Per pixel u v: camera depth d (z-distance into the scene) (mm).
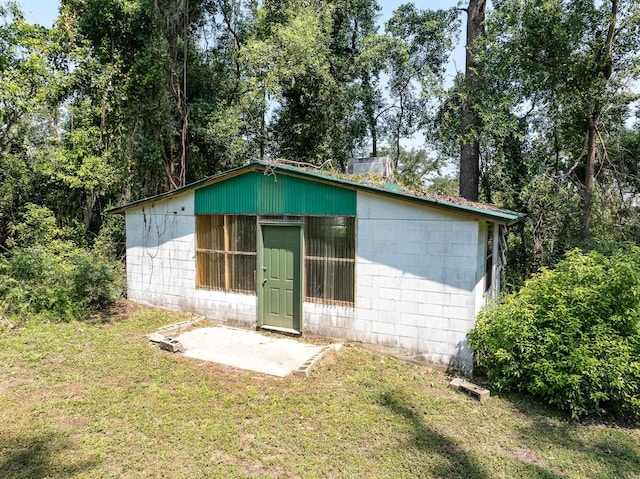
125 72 12945
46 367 5758
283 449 3926
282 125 17609
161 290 8820
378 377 5621
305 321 7094
